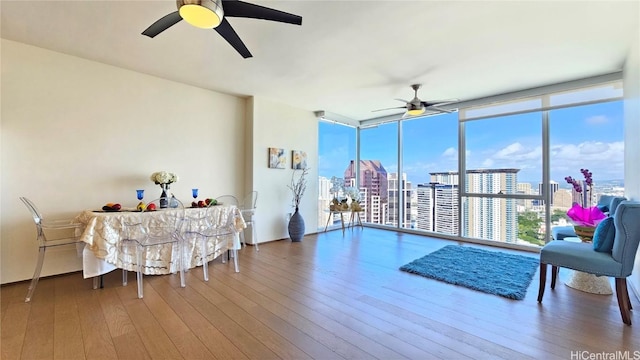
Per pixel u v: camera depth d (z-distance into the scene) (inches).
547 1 84.5
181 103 159.6
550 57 123.4
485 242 185.5
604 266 85.0
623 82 130.9
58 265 124.3
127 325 82.2
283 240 199.3
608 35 104.0
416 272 128.2
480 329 80.2
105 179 133.7
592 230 109.0
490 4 86.1
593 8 87.5
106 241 106.9
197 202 144.7
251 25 98.7
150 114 148.0
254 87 166.7
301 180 214.7
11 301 97.9
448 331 79.2
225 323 83.6
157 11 91.6
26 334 77.0
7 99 111.5
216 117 175.2
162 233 119.7
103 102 133.3
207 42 112.3
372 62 129.7
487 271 128.9
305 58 126.3
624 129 126.6
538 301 98.0
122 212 115.7
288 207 206.4
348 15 92.5
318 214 229.3
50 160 120.3
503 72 140.9
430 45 113.2
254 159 185.3
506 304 96.2
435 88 166.6
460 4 86.3
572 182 139.6
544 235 164.6
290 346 72.2
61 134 122.8
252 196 180.9
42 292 106.2
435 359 66.9
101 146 132.7
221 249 142.9
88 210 122.0
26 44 114.7
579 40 108.0
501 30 101.1
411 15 92.3
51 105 120.5
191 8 69.1
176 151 157.6
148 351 69.9
